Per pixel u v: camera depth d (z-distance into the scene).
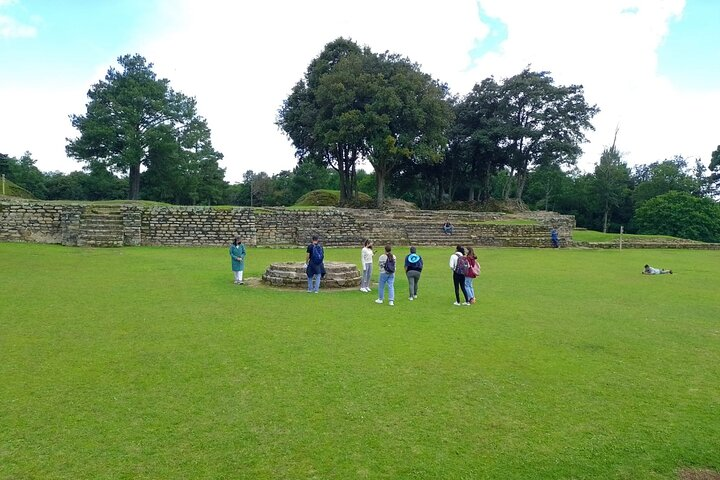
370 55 41.59
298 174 70.88
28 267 16.33
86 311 10.45
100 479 4.36
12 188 41.84
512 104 49.19
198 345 8.23
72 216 23.34
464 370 7.33
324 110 39.81
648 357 8.20
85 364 7.18
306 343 8.49
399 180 57.66
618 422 5.73
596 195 68.19
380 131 38.56
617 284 16.62
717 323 10.79
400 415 5.76
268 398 6.13
